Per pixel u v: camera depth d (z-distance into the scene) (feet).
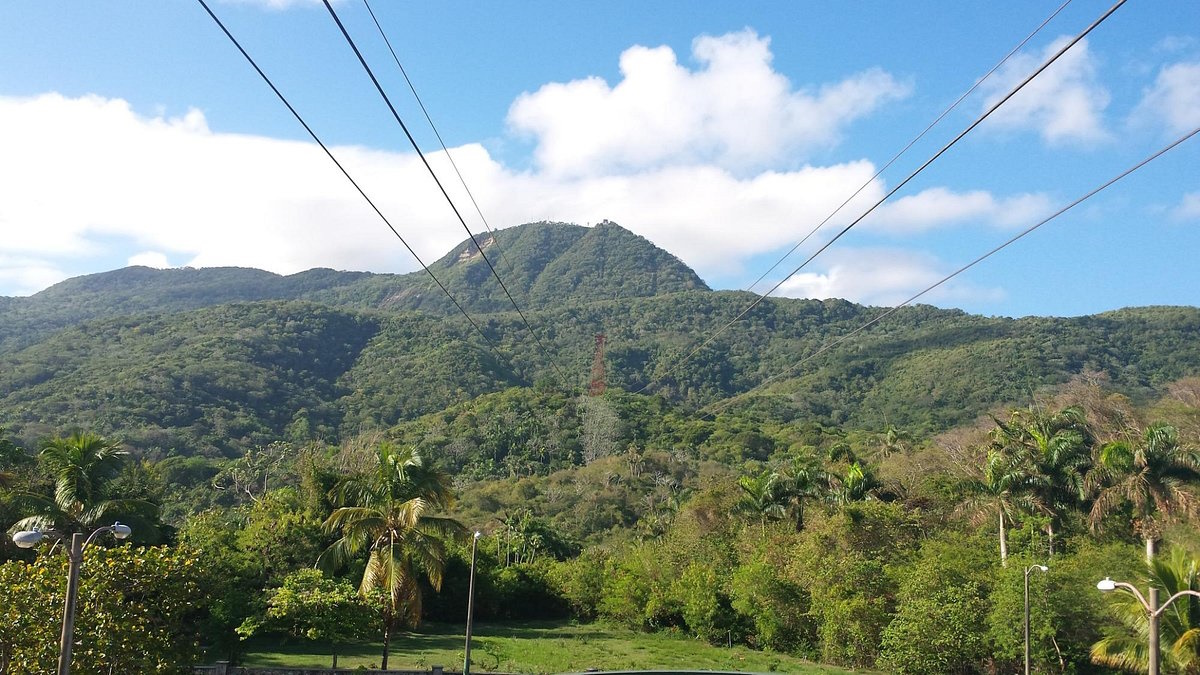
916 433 456.45
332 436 546.26
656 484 434.30
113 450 134.21
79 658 79.87
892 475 250.37
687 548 248.93
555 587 273.13
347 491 138.31
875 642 176.24
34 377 532.32
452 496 141.59
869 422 531.50
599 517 397.39
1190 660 95.81
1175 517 160.97
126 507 132.77
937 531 197.36
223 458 437.58
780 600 199.62
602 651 193.36
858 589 184.24
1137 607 102.12
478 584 249.34
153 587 88.74
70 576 62.03
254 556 159.02
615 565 266.77
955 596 160.45
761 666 178.50
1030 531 175.32
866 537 192.54
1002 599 152.87
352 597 136.77
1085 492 178.60
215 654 147.43
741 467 426.10
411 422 575.79
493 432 523.70
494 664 163.32
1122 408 246.68
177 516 304.91
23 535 59.16
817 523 203.92
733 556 236.02
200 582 106.83
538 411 558.15
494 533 334.24
